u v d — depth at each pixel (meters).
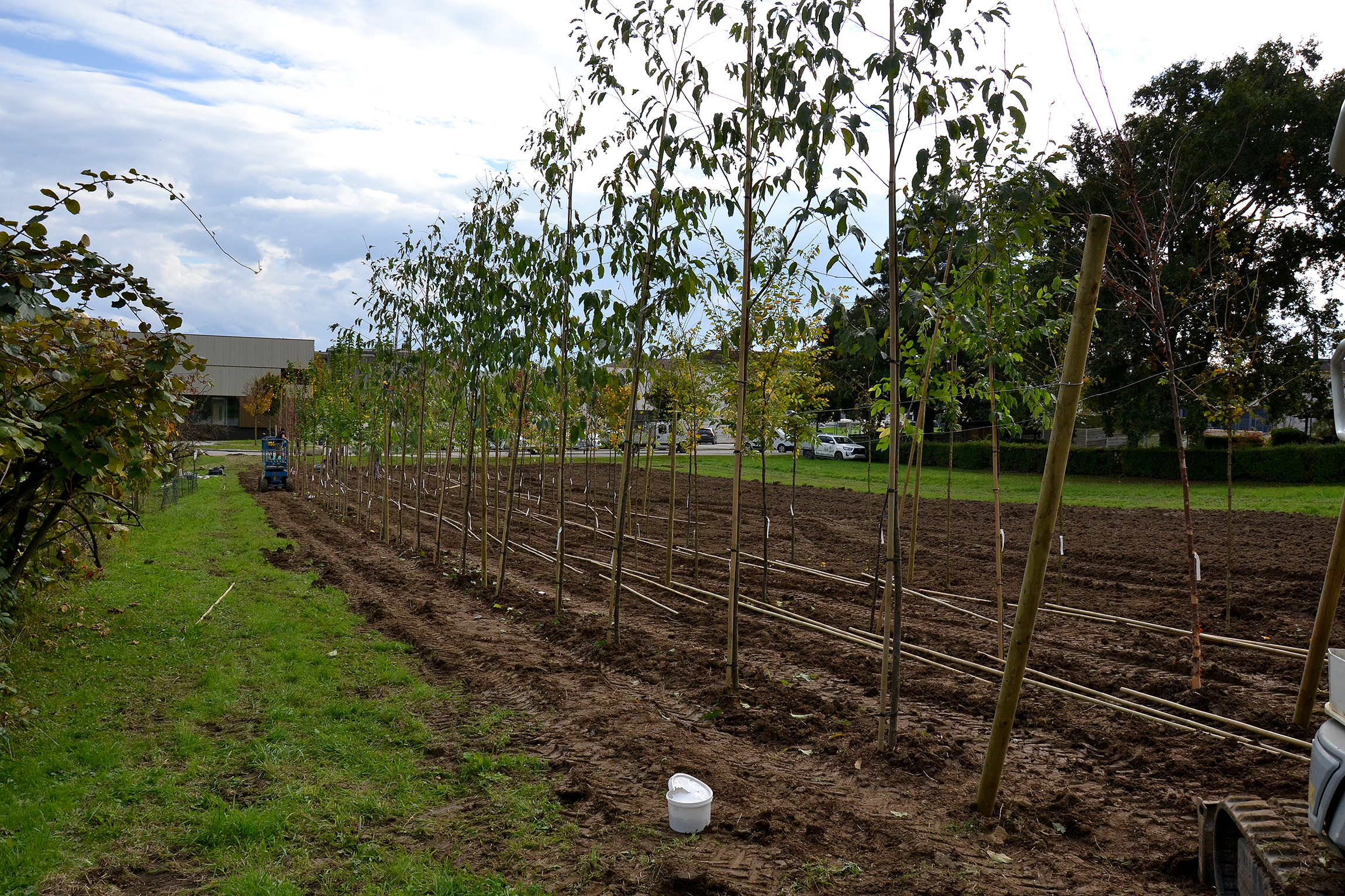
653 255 7.63
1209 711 6.54
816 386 13.33
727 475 32.62
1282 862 2.93
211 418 59.75
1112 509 20.22
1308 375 10.06
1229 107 23.22
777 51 5.77
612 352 8.14
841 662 7.67
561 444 9.36
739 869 4.04
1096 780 5.29
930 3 4.86
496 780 5.13
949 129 4.86
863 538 16.14
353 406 19.55
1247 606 10.01
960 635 8.77
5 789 4.77
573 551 14.78
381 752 5.57
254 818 4.50
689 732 6.01
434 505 22.14
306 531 17.64
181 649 7.85
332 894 3.87
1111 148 7.53
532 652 8.09
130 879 3.99
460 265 11.30
